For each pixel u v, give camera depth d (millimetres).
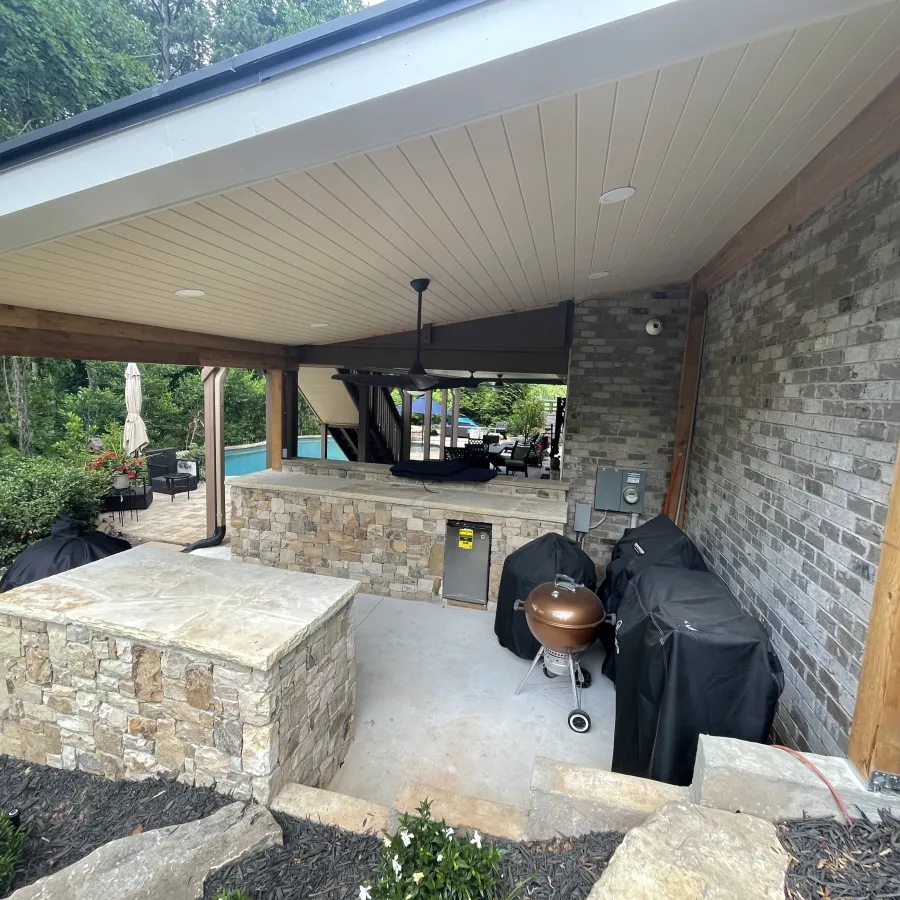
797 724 2270
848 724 1842
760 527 2844
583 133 1732
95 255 2352
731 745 1738
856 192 1972
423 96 1249
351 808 2018
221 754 2088
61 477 6473
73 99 9898
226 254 2541
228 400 16875
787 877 1372
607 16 1061
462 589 4652
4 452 10578
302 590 2613
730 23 1059
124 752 2264
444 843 1641
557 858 1683
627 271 4086
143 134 1485
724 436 3631
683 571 2855
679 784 2094
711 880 1354
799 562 2330
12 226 1779
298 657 2223
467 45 1169
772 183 2342
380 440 9375
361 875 1722
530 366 5457
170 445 15312
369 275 3240
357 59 1253
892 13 1191
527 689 3381
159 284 2955
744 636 2096
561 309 5121
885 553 1565
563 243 3072
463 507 4512
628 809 1699
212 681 2055
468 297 4266
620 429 5105
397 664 3664
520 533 4398
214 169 1511
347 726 2773
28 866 1830
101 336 3996
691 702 2094
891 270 1724
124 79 11164
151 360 4449
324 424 9844
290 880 1696
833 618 2002
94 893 1556
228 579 2742
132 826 1981
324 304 3920
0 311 3217
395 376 3996
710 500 3908
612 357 5059
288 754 2176
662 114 1645
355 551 4973
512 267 3492
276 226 2256
